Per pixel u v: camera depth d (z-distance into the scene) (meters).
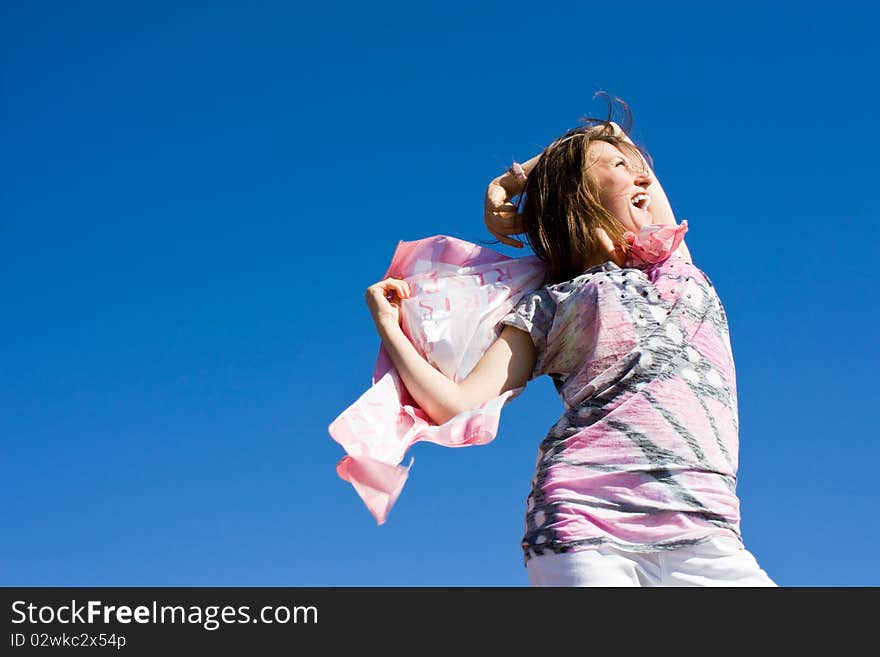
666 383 1.86
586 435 1.85
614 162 2.31
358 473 1.96
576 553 1.70
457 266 2.42
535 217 2.40
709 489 1.76
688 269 2.12
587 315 2.02
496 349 2.15
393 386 2.17
